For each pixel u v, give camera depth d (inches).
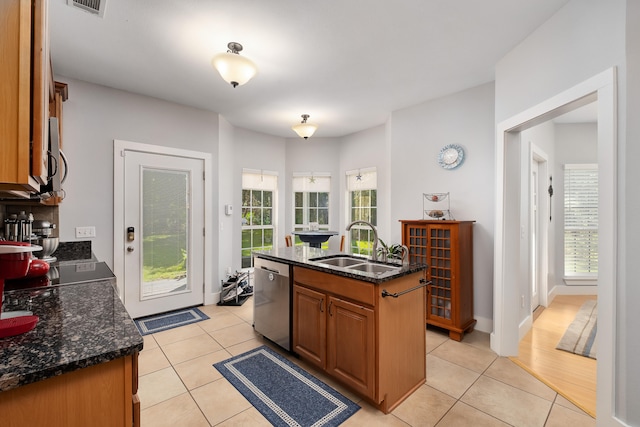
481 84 119.0
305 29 82.9
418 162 139.8
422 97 132.3
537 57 82.4
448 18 78.3
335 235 200.5
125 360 33.7
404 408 72.4
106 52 94.5
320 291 85.1
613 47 60.4
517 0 71.5
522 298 116.0
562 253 169.3
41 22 32.1
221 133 159.2
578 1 68.7
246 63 87.8
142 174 129.7
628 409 57.2
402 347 75.5
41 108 32.0
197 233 146.7
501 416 69.4
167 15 76.6
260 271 110.2
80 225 115.0
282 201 204.5
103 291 59.0
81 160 115.0
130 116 125.9
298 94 129.3
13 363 28.9
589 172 167.5
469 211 122.6
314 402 74.4
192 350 101.9
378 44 90.5
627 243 57.6
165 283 137.6
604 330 60.8
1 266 37.8
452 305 112.2
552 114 80.2
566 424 66.6
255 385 81.5
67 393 30.3
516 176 98.4
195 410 71.3
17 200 85.0
